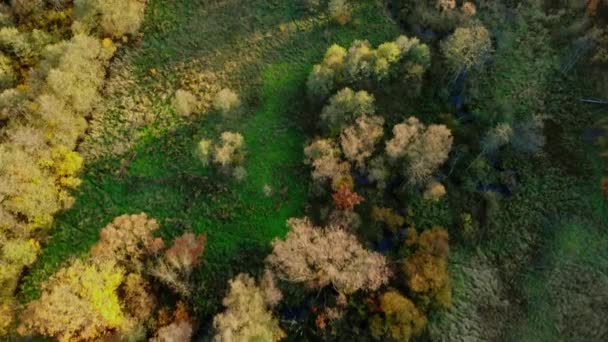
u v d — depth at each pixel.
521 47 87.44
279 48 89.19
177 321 69.44
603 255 74.19
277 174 79.81
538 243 76.25
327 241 69.69
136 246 71.62
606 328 70.44
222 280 73.50
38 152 75.50
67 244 76.44
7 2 91.56
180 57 88.94
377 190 77.31
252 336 63.62
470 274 74.62
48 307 63.69
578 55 85.06
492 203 77.00
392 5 91.88
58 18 89.62
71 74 79.94
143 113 84.56
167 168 80.69
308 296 72.25
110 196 79.31
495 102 82.75
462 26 87.31
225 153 77.88
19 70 85.75
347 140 75.94
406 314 66.94
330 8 89.88
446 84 84.62
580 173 78.94
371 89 83.69
